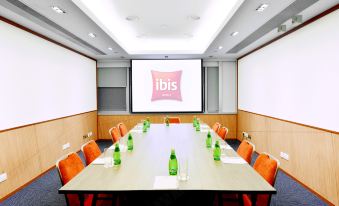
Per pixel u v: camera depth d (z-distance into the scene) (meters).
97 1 3.51
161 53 6.64
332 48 3.24
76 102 6.14
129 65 7.73
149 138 3.81
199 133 4.27
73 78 5.97
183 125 5.38
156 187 1.82
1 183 3.41
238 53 6.73
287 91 4.47
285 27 3.90
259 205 2.11
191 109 7.68
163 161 2.53
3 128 3.54
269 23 3.88
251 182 1.92
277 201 3.32
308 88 3.81
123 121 7.69
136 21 4.45
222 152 2.89
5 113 3.59
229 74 7.70
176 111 7.67
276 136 4.88
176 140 3.64
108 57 7.28
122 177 2.05
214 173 2.14
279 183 3.99
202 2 3.58
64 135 5.42
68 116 5.64
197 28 4.94
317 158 3.54
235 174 2.11
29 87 4.18
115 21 4.45
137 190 1.78
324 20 3.39
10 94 3.70
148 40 6.03
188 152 2.91
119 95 7.80
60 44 5.29
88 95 6.97
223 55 7.09
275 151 4.93
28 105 4.14
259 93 5.82
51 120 4.85
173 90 7.68
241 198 2.11
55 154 4.98
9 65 3.69
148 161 2.54
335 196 3.16
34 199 3.44
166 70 7.66
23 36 4.02
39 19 3.63
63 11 3.29
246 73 6.77
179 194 2.32
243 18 3.61
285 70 4.54
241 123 7.24
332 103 3.25
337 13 3.14
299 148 4.02
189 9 3.85
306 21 3.82
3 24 3.56
